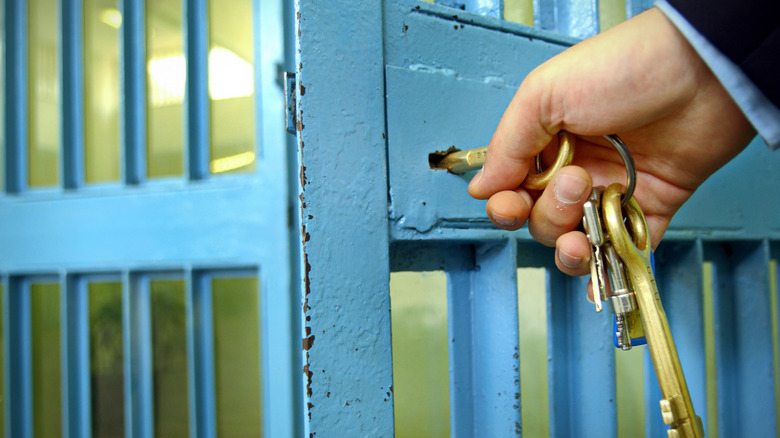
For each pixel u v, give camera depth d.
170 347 1.47
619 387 0.85
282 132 1.26
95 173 1.52
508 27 0.60
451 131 0.54
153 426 1.36
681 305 0.72
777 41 0.34
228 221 1.28
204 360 1.33
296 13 0.47
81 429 1.39
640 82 0.39
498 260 0.59
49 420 1.50
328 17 0.48
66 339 1.37
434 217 0.52
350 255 0.48
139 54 1.39
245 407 1.38
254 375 1.39
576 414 0.70
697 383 0.70
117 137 1.56
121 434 1.46
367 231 0.49
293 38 1.33
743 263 0.80
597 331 0.69
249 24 1.41
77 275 1.40
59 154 1.50
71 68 1.45
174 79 1.50
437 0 0.63
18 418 1.43
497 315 0.58
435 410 0.70
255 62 1.29
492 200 0.44
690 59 0.38
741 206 0.74
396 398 0.68
